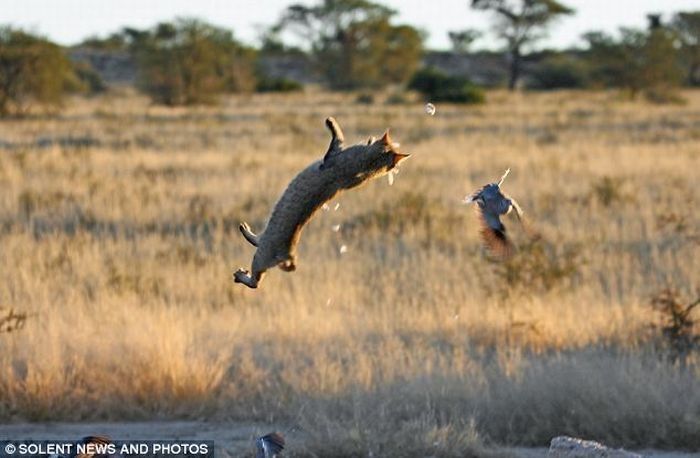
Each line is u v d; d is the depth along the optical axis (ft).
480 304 139.13
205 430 100.78
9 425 102.73
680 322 122.93
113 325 124.57
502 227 51.19
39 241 180.86
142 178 255.29
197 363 109.70
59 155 302.25
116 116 553.64
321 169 49.39
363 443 92.53
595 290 150.61
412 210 208.44
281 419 102.89
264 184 248.93
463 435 94.48
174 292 149.07
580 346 122.11
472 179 265.95
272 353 118.62
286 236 50.31
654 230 189.78
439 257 168.76
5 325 123.75
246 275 51.21
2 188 233.14
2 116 551.59
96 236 184.14
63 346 114.32
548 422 99.96
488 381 107.14
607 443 98.84
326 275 157.17
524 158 313.53
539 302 136.87
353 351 117.39
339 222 201.77
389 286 151.02
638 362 108.78
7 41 568.82
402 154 49.32
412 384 105.29
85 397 106.22
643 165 291.38
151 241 180.55
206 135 416.67
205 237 192.85
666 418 99.55
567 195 234.17
